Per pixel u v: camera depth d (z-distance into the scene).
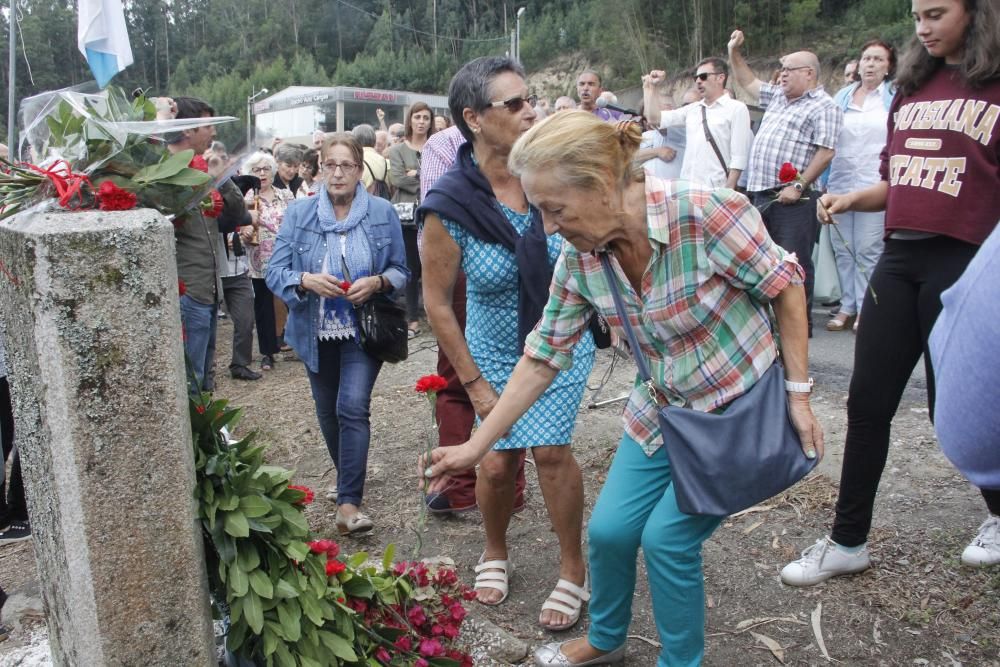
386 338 3.68
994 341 1.18
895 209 2.77
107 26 5.64
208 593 2.00
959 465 1.30
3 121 4.76
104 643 1.82
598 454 4.41
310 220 3.78
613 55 36.03
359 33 64.38
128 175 2.05
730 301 2.08
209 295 4.95
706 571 3.22
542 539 3.58
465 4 62.31
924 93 2.76
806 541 3.38
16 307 1.77
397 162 7.86
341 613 2.20
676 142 7.25
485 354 2.94
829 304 7.69
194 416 2.09
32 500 1.96
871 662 2.66
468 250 2.77
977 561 3.05
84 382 1.72
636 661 2.73
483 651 2.76
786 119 5.94
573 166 1.89
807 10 29.25
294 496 2.18
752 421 2.05
